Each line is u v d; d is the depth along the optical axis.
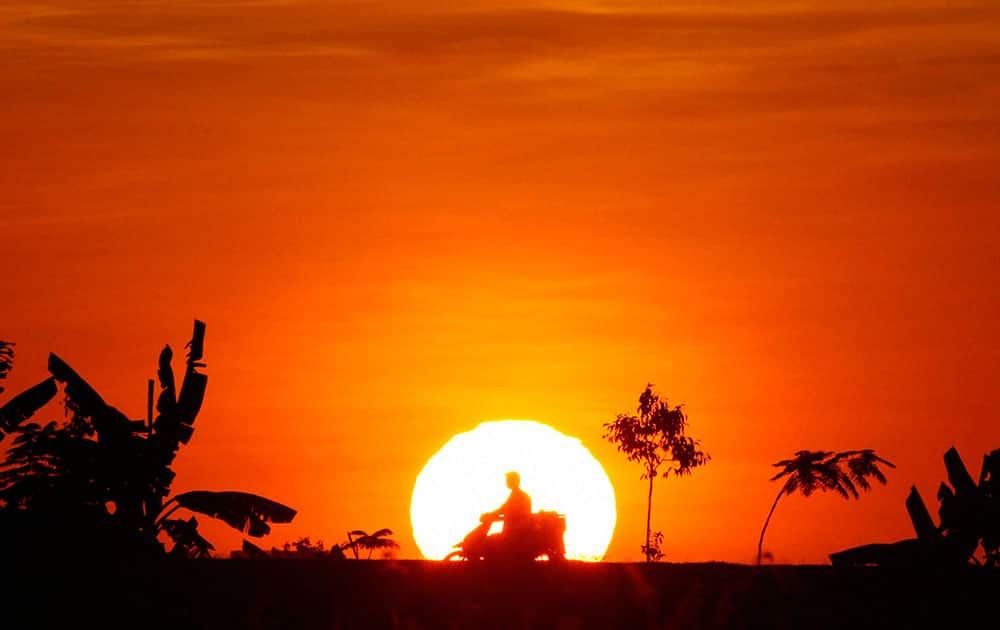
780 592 87.56
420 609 84.50
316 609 84.50
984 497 102.88
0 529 97.94
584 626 82.44
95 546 96.69
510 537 92.31
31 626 82.88
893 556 98.44
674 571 90.88
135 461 103.38
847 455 153.38
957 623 84.19
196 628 82.31
